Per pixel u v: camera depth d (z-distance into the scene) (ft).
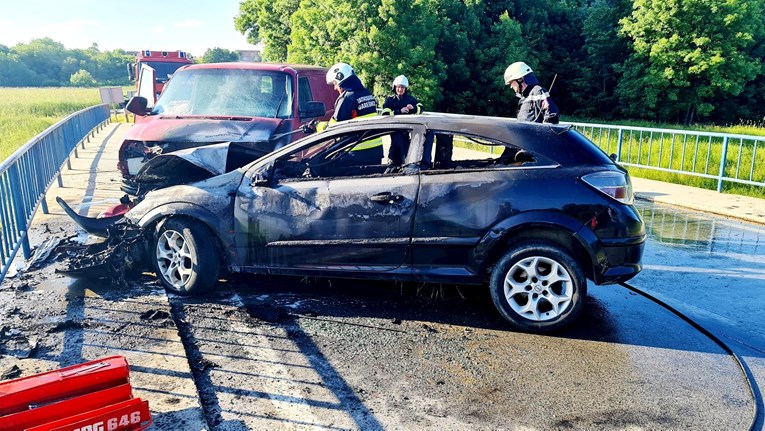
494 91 134.62
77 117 44.47
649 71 127.95
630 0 134.51
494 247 14.17
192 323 14.37
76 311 14.71
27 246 19.33
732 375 12.20
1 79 402.93
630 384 11.75
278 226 15.38
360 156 18.49
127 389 9.48
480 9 137.28
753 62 127.95
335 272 15.26
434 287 16.62
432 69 117.80
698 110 128.06
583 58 147.33
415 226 14.51
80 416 8.68
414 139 15.06
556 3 147.84
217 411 10.50
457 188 14.30
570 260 13.78
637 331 14.46
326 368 12.23
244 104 24.99
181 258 15.97
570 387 11.60
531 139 14.47
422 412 10.61
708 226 26.03
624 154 43.27
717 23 121.39
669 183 36.68
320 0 111.86
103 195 29.81
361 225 14.85
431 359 12.74
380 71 107.96
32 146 22.12
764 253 21.63
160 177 18.53
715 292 17.40
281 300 16.02
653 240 23.49
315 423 10.19
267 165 15.81
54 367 11.73
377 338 13.76
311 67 28.91
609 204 13.84
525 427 10.19
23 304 15.14
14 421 8.61
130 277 17.31
